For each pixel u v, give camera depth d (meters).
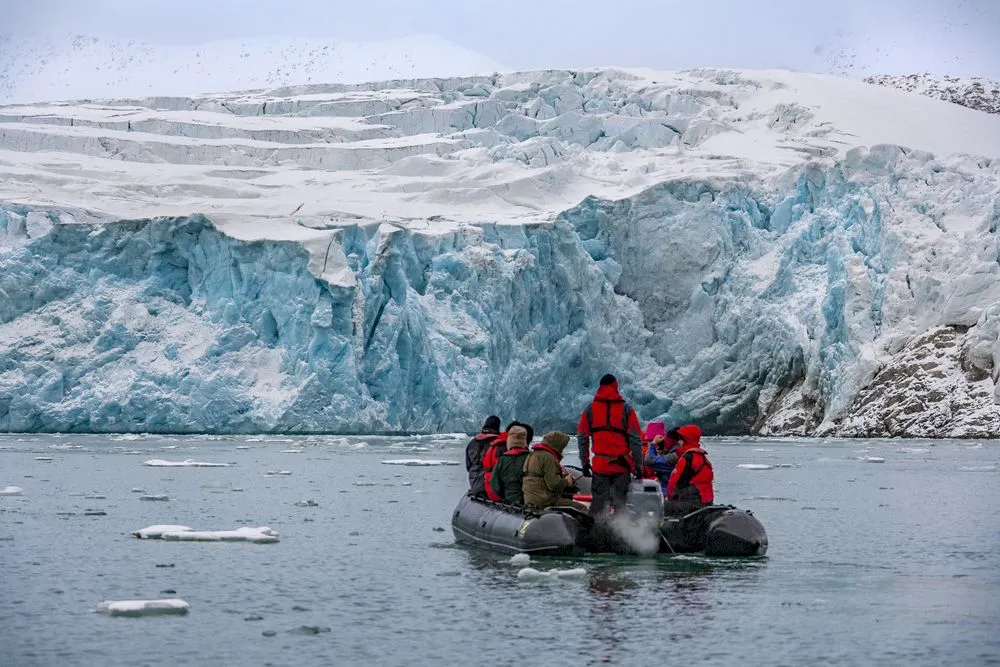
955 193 70.62
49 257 64.88
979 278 65.12
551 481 18.92
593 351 73.06
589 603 14.94
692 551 19.02
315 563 18.03
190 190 80.19
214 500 28.19
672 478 19.53
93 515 24.66
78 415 61.88
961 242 66.88
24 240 67.06
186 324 64.00
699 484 19.47
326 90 111.94
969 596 15.55
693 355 74.56
